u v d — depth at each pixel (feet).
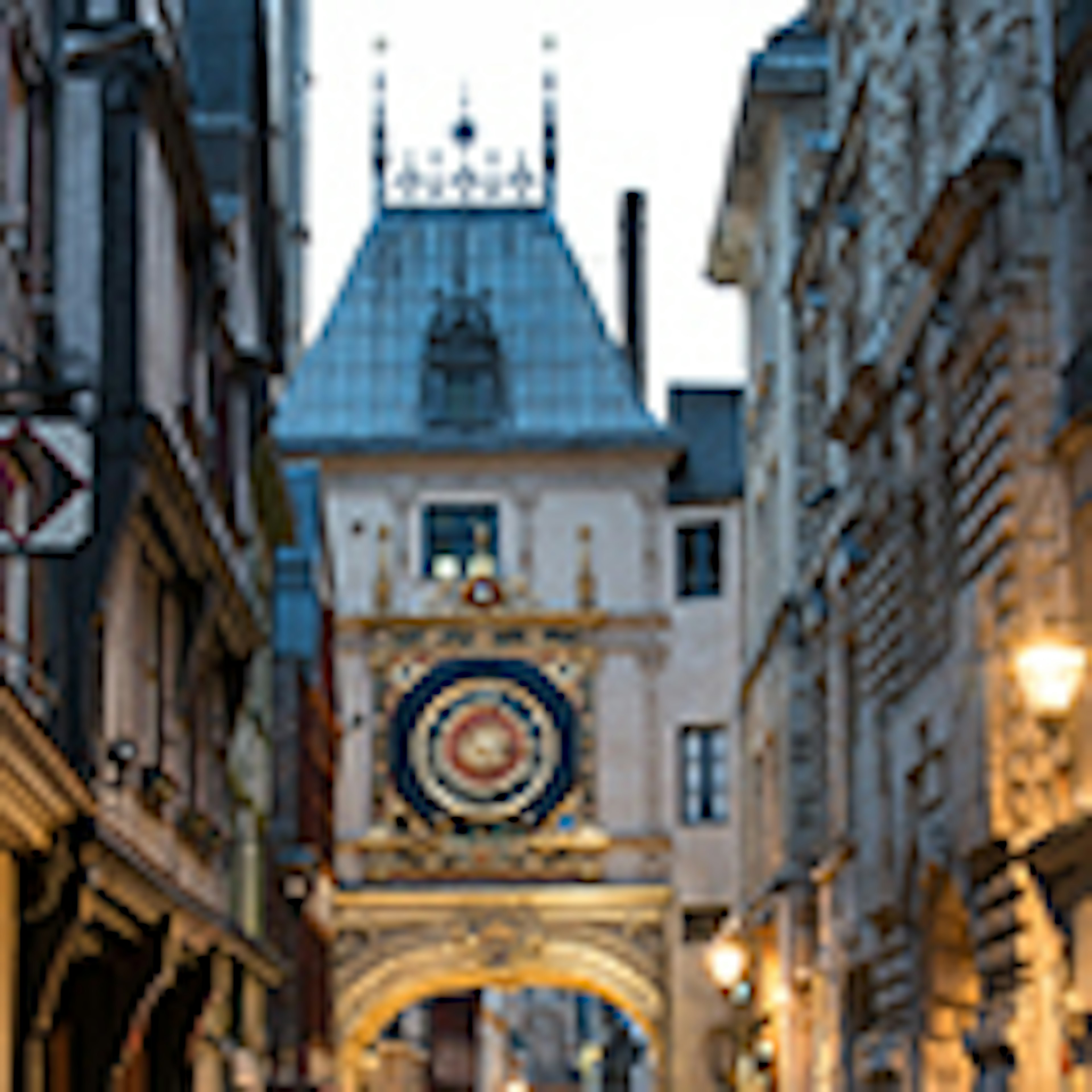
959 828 126.52
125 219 111.55
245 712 165.58
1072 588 115.75
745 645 227.40
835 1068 169.07
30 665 98.89
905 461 144.87
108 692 109.09
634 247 296.51
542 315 267.59
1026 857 110.42
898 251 147.84
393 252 271.90
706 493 254.27
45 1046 103.76
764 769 210.38
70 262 110.93
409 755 252.01
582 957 249.34
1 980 94.84
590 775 251.60
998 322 118.21
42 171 107.24
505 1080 435.94
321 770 224.94
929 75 135.95
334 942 248.32
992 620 120.78
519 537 255.91
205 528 127.95
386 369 264.31
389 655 253.65
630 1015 255.91
